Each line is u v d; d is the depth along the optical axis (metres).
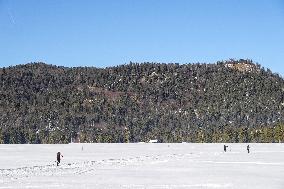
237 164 56.78
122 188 34.53
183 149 108.75
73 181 38.28
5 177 40.84
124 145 147.00
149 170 48.84
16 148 116.25
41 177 41.00
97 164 57.31
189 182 38.31
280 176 42.94
